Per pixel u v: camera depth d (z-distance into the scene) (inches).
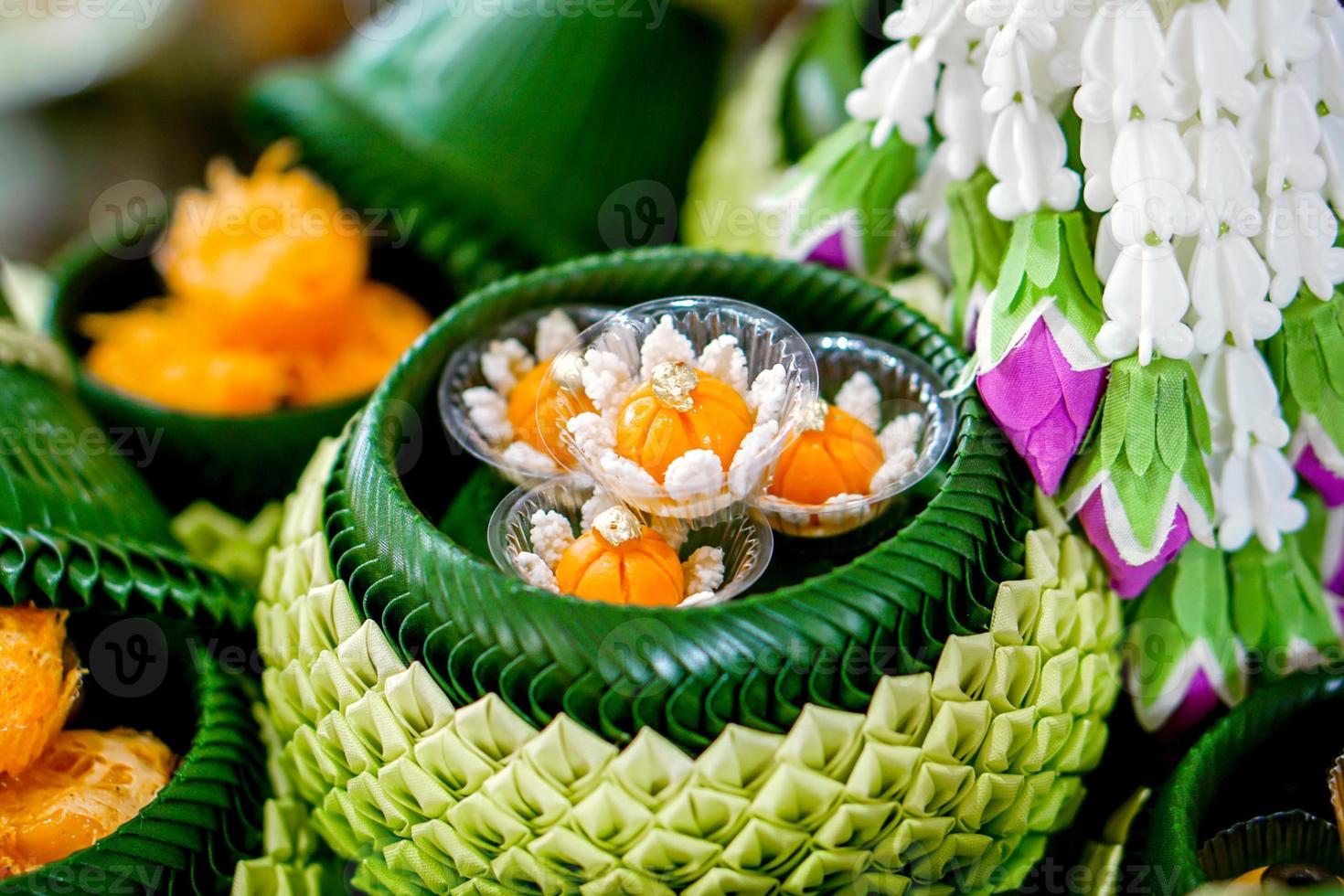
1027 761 18.3
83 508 19.5
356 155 22.9
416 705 17.8
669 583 18.3
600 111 23.3
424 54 23.5
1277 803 19.3
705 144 24.3
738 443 18.5
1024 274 18.5
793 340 19.0
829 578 17.8
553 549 18.7
